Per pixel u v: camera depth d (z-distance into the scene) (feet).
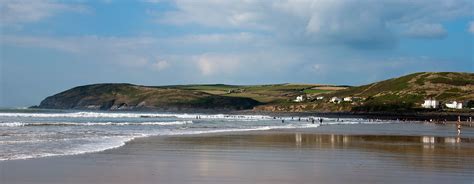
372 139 116.26
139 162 60.54
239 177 48.88
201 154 72.18
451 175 51.31
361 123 272.51
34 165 54.90
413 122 336.08
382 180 47.73
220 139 105.09
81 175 48.91
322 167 57.31
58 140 89.81
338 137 121.90
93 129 138.92
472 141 114.52
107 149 75.87
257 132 137.90
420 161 64.44
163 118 307.78
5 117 265.54
